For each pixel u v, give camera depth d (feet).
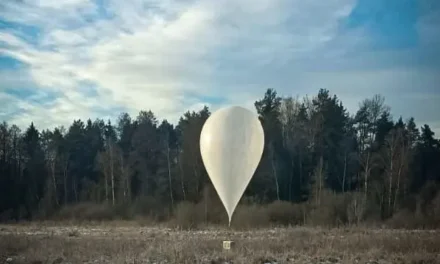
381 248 67.67
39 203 175.01
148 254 62.13
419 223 126.21
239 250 64.75
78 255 63.16
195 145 167.32
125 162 192.95
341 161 181.27
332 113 192.44
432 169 185.26
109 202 168.14
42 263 58.34
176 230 115.03
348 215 130.41
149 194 180.86
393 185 158.61
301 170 180.75
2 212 170.30
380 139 195.11
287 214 133.49
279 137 181.78
